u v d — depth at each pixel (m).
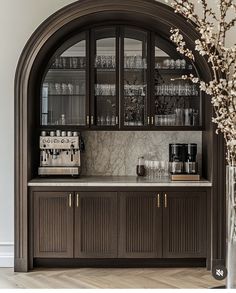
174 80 4.87
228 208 2.83
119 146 5.18
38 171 4.82
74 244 4.57
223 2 2.78
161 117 4.84
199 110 4.86
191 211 4.58
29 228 4.56
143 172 5.06
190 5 2.91
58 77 4.85
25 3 4.90
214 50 2.94
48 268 4.63
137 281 4.21
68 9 4.45
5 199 4.91
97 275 4.39
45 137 4.80
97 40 4.83
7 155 4.91
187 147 4.81
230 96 2.80
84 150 5.16
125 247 4.57
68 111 4.85
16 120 4.51
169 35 4.77
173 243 4.59
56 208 4.56
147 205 4.57
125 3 4.43
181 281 4.21
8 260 4.84
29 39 4.48
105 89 4.83
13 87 4.90
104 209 4.57
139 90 4.84
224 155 4.54
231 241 2.79
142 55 4.85
